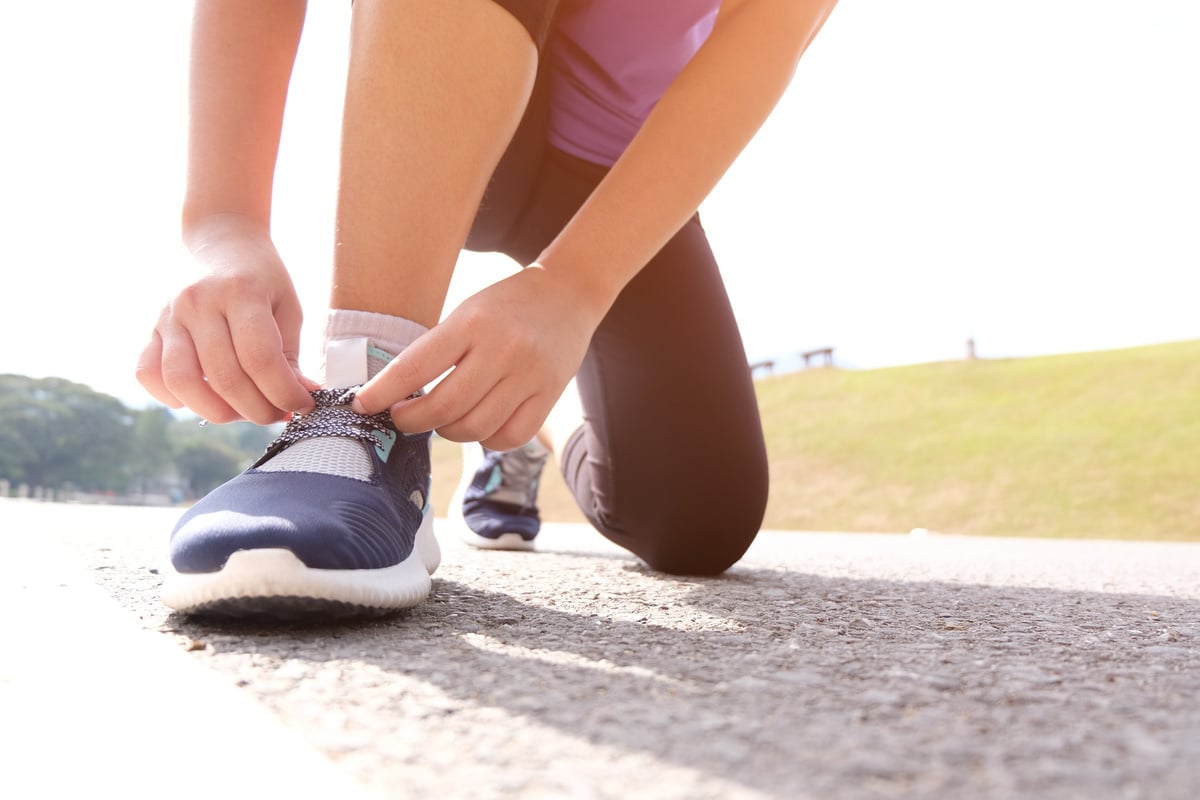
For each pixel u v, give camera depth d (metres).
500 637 0.70
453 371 0.76
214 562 0.69
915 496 10.09
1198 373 13.16
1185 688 0.56
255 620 0.73
